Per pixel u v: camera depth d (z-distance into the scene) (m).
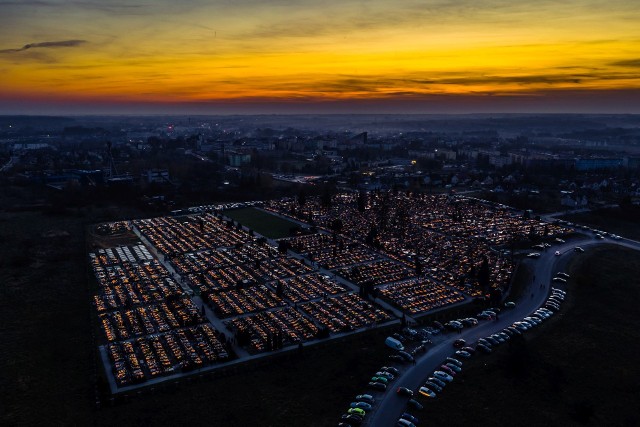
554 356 170.50
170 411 139.38
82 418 136.00
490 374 158.75
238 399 145.75
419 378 156.50
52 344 179.50
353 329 195.12
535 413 139.12
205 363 167.25
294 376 159.00
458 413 137.75
